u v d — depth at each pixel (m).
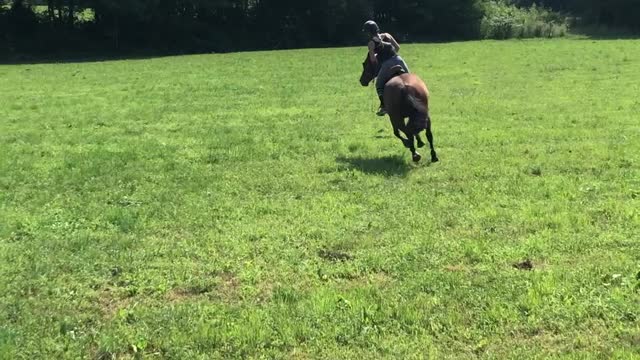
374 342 5.54
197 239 8.20
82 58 50.28
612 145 13.04
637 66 28.80
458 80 25.88
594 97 19.91
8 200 10.20
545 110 17.83
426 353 5.37
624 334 5.55
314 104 20.20
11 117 18.94
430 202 9.52
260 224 8.73
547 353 5.29
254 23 65.31
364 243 7.89
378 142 14.05
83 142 14.89
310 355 5.40
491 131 14.95
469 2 68.38
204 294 6.68
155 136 15.52
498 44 51.44
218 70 33.41
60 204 9.94
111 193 10.49
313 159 12.62
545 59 34.09
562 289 6.36
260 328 5.77
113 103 21.58
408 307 6.07
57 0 57.88
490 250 7.55
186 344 5.59
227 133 15.69
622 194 9.73
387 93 11.56
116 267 7.32
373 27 12.46
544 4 87.69
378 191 10.21
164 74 32.00
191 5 62.47
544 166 11.61
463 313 5.98
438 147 13.50
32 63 45.34
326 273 7.05
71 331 5.84
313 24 66.06
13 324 6.00
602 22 70.69
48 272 7.22
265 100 21.33
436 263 7.23
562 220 8.48
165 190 10.61
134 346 5.52
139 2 56.88
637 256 7.27
